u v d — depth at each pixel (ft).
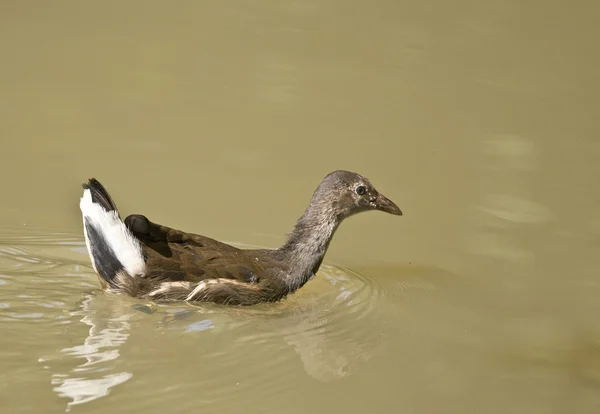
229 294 39.73
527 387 34.83
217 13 72.74
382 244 47.85
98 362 34.27
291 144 55.93
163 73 62.95
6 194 48.65
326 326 39.24
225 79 62.85
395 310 41.16
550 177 53.93
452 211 50.37
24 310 37.88
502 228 48.88
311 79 63.98
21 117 56.18
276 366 35.24
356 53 68.08
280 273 41.75
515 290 43.24
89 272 41.96
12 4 70.90
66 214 47.29
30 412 30.71
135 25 69.51
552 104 62.44
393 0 77.77
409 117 60.08
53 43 65.41
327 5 75.92
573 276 44.55
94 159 52.60
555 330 39.60
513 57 69.15
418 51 69.05
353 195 43.14
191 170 52.47
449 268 45.34
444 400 33.63
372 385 34.45
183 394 32.60
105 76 61.87
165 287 38.81
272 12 73.92
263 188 51.24
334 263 45.85
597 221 49.55
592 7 78.59
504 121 60.29
